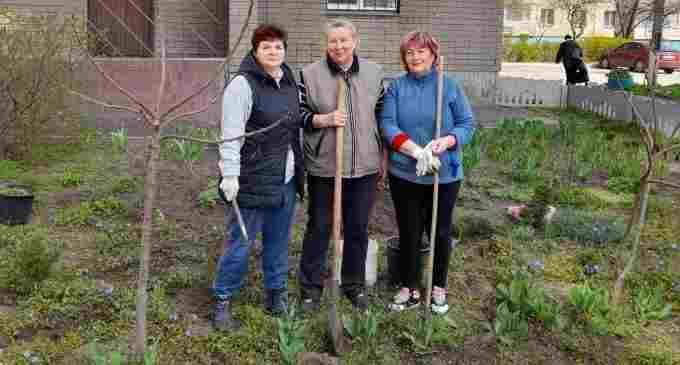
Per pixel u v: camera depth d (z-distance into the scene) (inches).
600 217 269.0
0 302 176.2
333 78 170.9
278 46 159.6
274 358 159.3
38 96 315.9
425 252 196.1
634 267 225.0
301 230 245.0
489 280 209.9
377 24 581.6
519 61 1657.2
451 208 178.4
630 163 352.5
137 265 205.2
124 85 464.4
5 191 239.0
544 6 1932.8
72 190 283.3
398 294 187.6
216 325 168.9
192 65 477.4
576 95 631.8
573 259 229.3
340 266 196.9
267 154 162.1
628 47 1347.2
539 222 255.1
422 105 173.6
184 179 307.4
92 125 412.2
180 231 237.8
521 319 181.6
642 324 187.0
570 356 169.8
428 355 165.5
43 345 157.0
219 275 168.2
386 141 177.2
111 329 165.5
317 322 173.9
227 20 536.4
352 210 178.9
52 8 498.9
